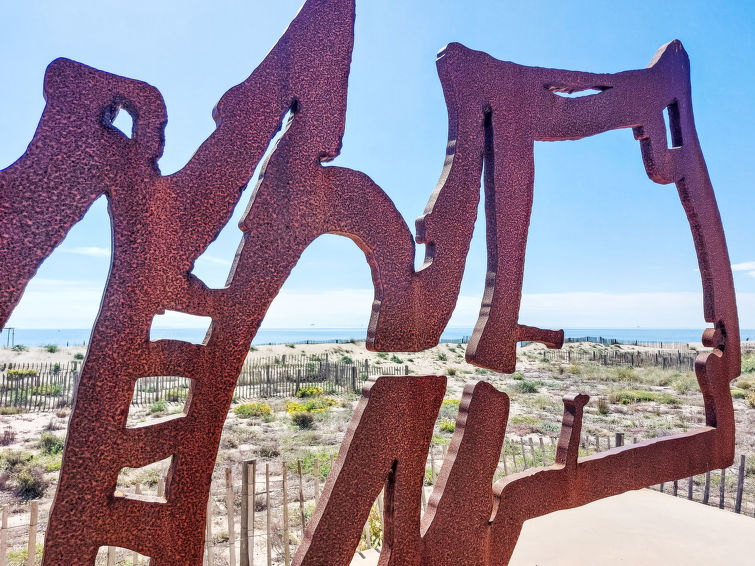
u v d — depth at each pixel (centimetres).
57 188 169
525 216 308
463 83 285
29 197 164
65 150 171
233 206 204
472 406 276
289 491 764
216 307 198
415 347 257
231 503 438
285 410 1524
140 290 182
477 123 290
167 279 188
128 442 176
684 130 418
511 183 301
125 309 179
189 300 192
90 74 179
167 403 1544
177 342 189
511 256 298
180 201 193
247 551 419
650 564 397
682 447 386
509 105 305
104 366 174
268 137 216
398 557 241
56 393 1678
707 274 425
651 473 363
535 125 317
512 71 309
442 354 3631
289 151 223
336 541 221
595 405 1652
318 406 1569
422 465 251
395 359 3256
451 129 286
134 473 830
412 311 257
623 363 3166
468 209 282
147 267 184
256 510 693
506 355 291
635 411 1534
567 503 314
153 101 191
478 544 270
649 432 1187
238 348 202
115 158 181
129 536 175
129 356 178
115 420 174
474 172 286
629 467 351
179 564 183
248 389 1900
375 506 521
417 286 260
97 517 169
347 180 240
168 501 183
